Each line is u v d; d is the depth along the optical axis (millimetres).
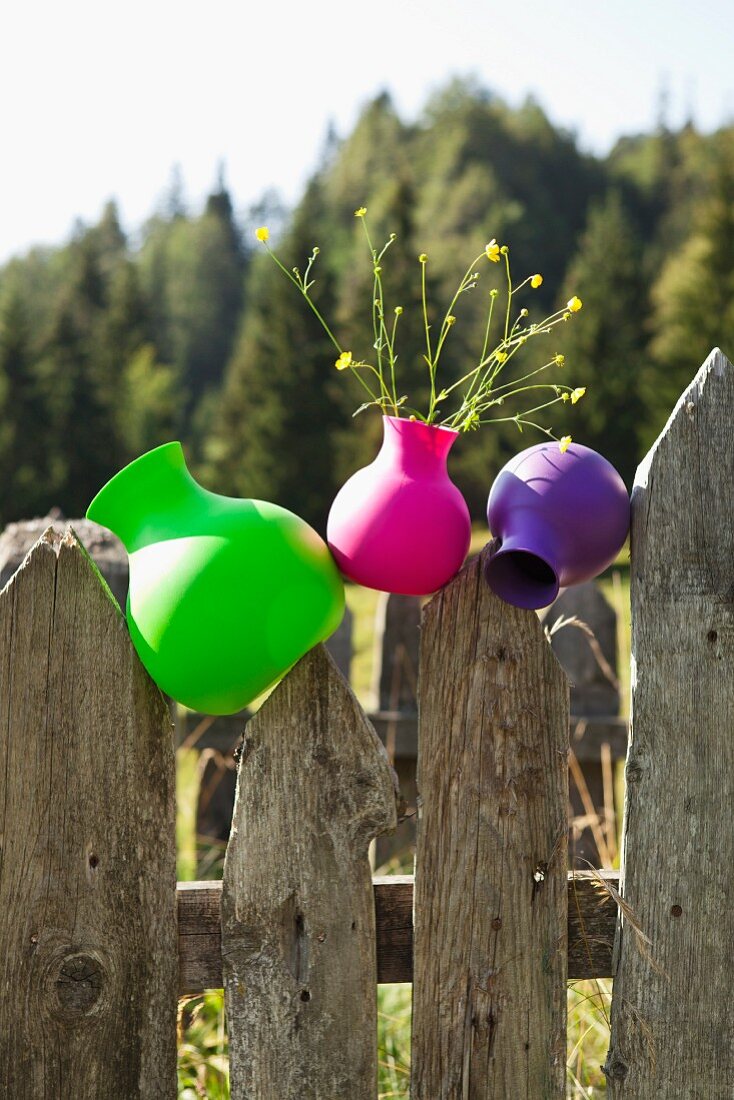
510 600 1687
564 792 1785
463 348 25594
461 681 1764
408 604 3912
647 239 52344
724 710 1785
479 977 1771
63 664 1733
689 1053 1796
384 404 1768
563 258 47844
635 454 24156
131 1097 1751
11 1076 1729
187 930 1771
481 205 49406
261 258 48062
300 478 26234
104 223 65500
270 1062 1742
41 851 1731
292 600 1634
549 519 1675
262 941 1740
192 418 44188
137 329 34250
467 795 1768
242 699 1694
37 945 1732
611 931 1829
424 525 1676
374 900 1771
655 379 24594
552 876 1780
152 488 1709
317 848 1739
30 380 28828
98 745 1742
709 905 1791
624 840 1795
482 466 23219
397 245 25984
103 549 2852
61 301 37094
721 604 1781
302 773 1737
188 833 3777
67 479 28844
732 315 24109
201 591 1613
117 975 1746
